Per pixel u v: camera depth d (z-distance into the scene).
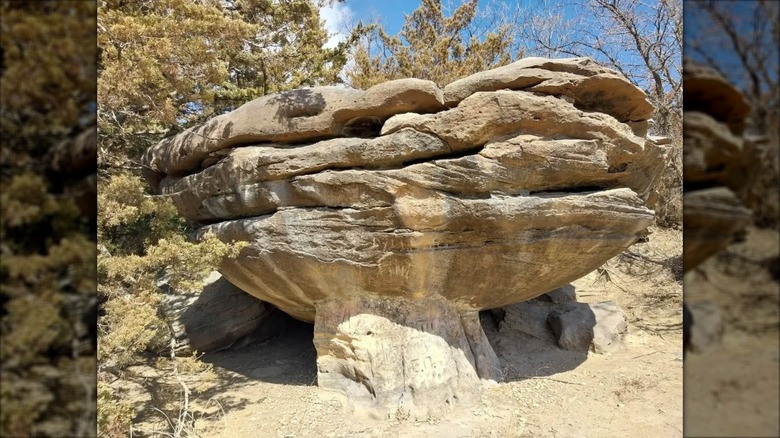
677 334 6.44
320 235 4.41
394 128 4.07
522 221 4.06
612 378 5.21
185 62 4.93
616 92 4.05
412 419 4.38
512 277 4.69
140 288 4.64
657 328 6.69
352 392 4.79
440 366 4.63
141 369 5.89
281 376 5.70
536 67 3.93
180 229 6.49
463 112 3.89
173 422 4.58
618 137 4.05
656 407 4.58
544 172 3.94
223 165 4.68
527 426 4.31
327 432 4.30
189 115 8.03
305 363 6.05
